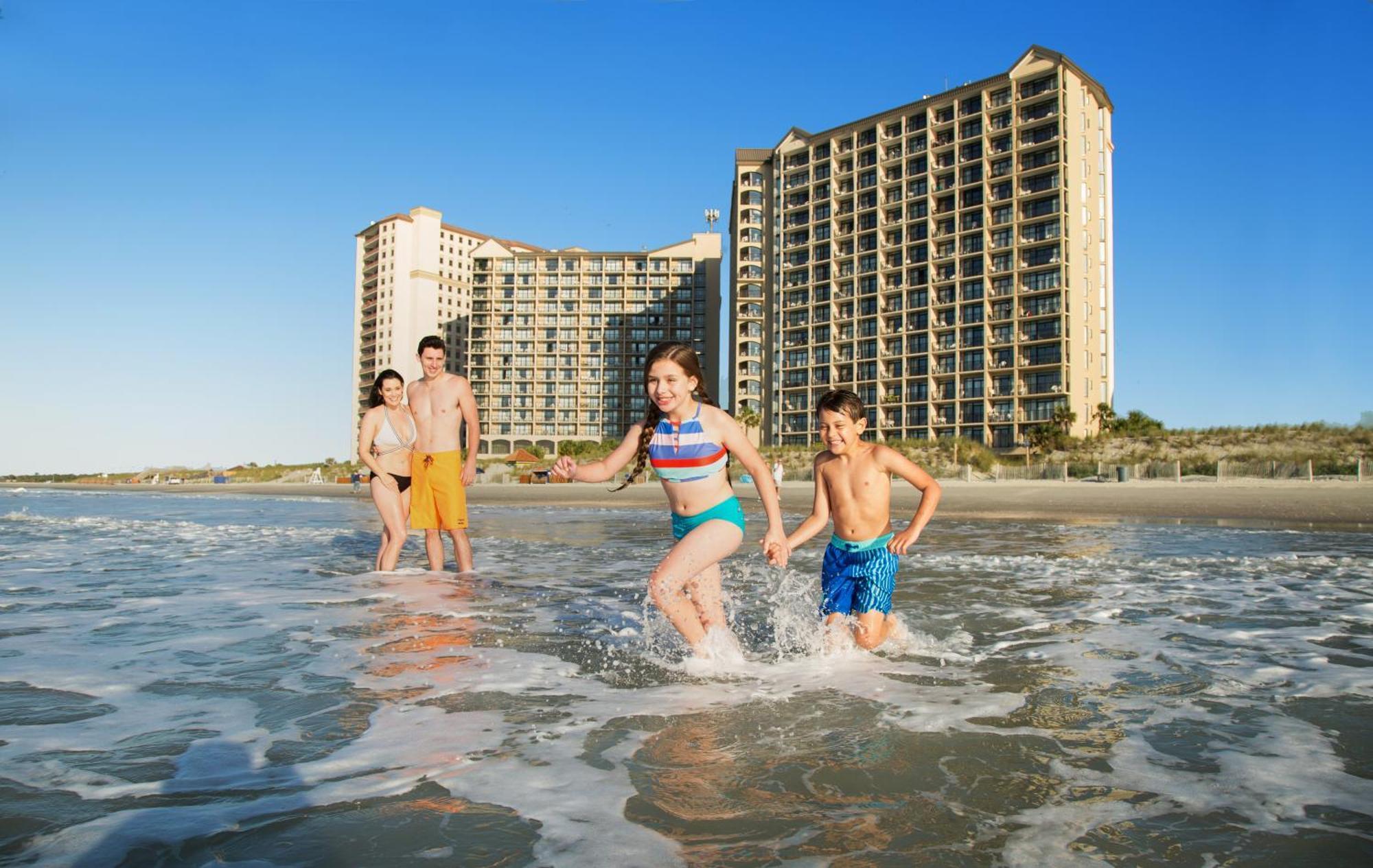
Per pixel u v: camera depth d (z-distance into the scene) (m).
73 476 134.88
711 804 2.18
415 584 6.77
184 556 9.12
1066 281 67.44
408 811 2.12
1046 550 9.61
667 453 4.13
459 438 7.67
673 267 120.06
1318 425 45.00
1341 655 4.06
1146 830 2.01
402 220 128.62
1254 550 9.62
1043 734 2.78
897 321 78.19
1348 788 2.30
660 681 3.54
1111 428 66.06
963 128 74.12
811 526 4.78
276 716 2.98
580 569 7.96
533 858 1.85
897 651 4.19
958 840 1.95
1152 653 4.11
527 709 3.08
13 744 2.64
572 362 120.25
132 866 1.80
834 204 82.31
